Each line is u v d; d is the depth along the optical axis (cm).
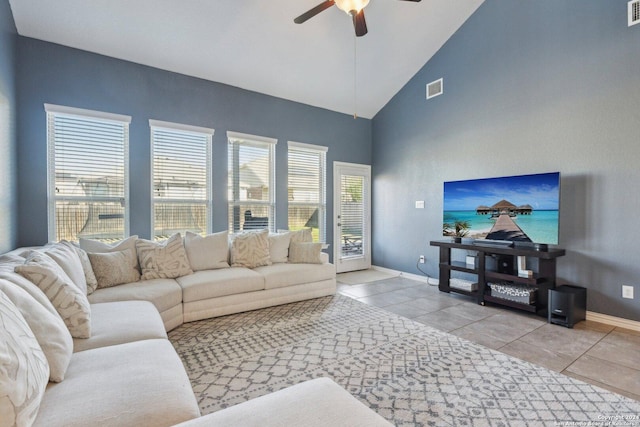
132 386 120
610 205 302
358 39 411
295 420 101
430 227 478
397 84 509
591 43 312
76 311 170
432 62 469
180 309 299
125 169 368
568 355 239
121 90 363
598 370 216
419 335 278
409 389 195
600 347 253
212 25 349
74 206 342
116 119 358
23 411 92
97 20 318
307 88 478
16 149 306
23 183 315
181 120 400
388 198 548
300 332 285
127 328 184
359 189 574
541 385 198
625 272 294
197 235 371
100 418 103
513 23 373
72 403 109
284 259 412
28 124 317
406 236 516
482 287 365
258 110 463
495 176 391
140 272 321
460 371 216
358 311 343
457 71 435
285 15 358
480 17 407
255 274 350
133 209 371
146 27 335
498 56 388
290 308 353
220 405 180
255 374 214
